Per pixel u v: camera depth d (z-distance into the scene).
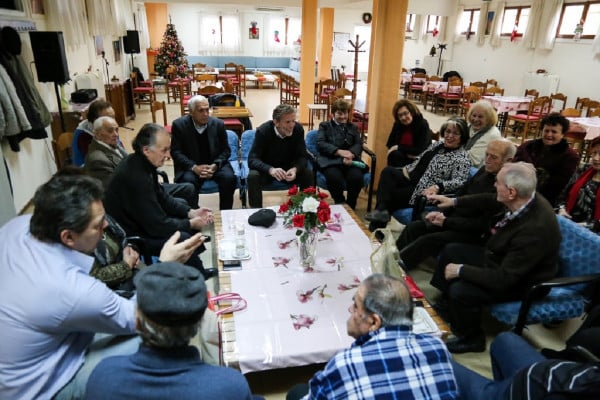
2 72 3.12
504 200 1.98
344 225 2.61
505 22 9.34
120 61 8.91
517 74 9.02
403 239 2.81
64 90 5.00
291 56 14.27
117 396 0.87
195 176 3.29
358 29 13.95
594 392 1.02
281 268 2.11
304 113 8.07
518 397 1.14
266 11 13.49
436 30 11.72
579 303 1.95
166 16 12.62
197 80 9.39
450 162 2.91
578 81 7.54
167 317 0.86
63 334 1.25
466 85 9.51
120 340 1.41
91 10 6.29
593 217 2.50
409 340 1.05
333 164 3.53
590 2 7.25
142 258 2.26
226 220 2.66
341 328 1.71
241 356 1.56
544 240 1.89
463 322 2.10
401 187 3.25
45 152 4.39
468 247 2.35
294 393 1.47
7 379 1.18
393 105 3.90
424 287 2.69
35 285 1.17
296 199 2.15
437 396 1.00
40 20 4.55
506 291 2.00
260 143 3.41
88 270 1.31
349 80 10.80
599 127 5.10
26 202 3.86
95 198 1.26
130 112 7.64
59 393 1.26
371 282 1.15
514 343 1.52
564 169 2.94
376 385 0.98
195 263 2.43
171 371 0.88
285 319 1.75
